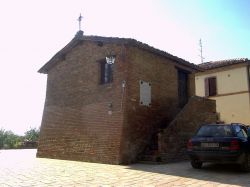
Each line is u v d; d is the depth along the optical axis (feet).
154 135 48.65
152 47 49.14
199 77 89.10
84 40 52.44
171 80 54.90
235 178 29.17
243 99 78.89
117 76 46.32
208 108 56.34
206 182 27.09
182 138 47.62
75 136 50.21
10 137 95.20
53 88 56.95
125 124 43.70
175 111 54.65
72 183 27.12
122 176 30.96
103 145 45.19
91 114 48.55
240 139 33.12
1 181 28.37
